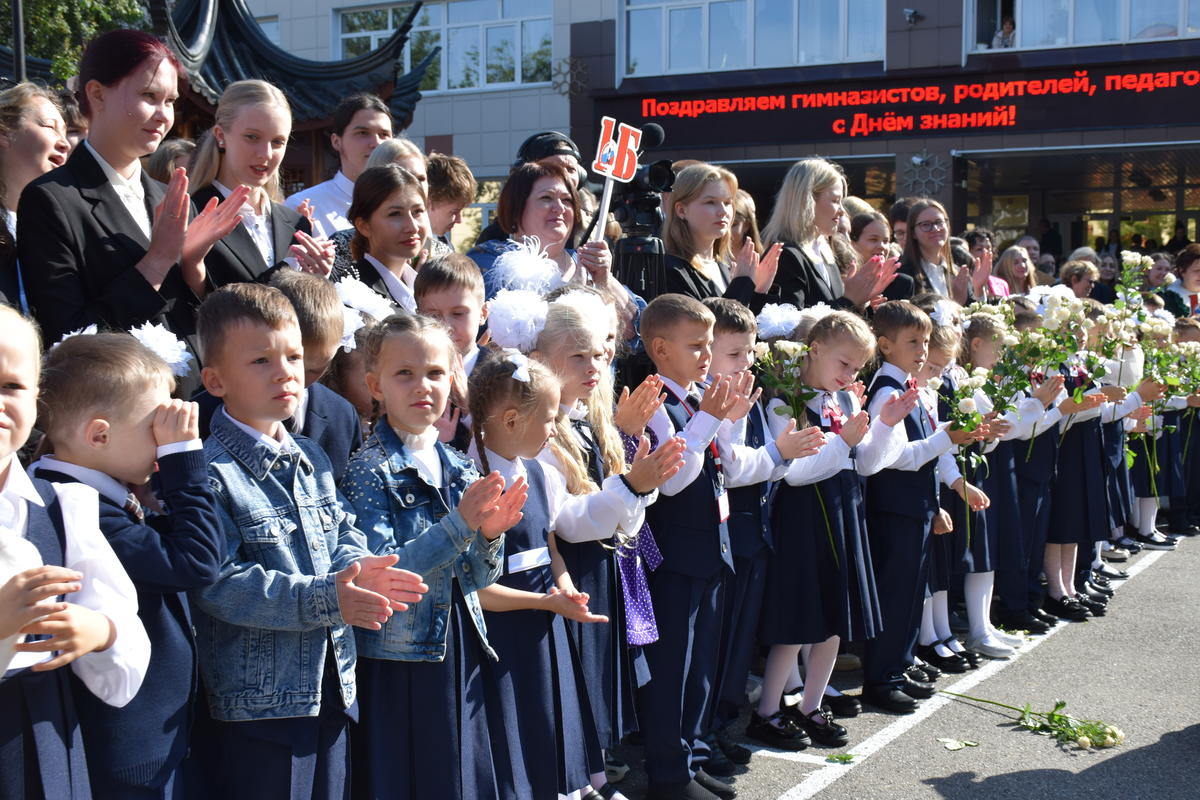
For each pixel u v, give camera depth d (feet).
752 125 57.77
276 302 8.22
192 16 32.42
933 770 12.96
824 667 13.96
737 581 13.10
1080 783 12.60
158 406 7.51
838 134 56.44
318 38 65.51
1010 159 55.88
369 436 9.54
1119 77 51.75
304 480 8.38
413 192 12.66
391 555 7.88
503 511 8.84
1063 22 52.80
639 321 12.94
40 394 7.34
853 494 14.02
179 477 7.43
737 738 14.11
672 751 11.76
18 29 26.30
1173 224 65.05
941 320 16.81
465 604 9.07
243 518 7.96
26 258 10.24
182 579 7.27
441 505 9.18
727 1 58.29
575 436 11.23
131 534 7.24
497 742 9.52
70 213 10.27
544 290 13.41
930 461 15.38
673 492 11.85
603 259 14.37
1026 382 16.67
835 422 14.42
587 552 11.00
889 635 15.15
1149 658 17.26
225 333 8.07
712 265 17.31
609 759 12.85
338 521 8.54
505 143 62.69
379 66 34.30
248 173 12.42
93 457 7.41
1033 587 19.62
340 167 16.46
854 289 17.21
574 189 15.16
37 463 7.58
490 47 63.05
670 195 17.11
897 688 15.20
